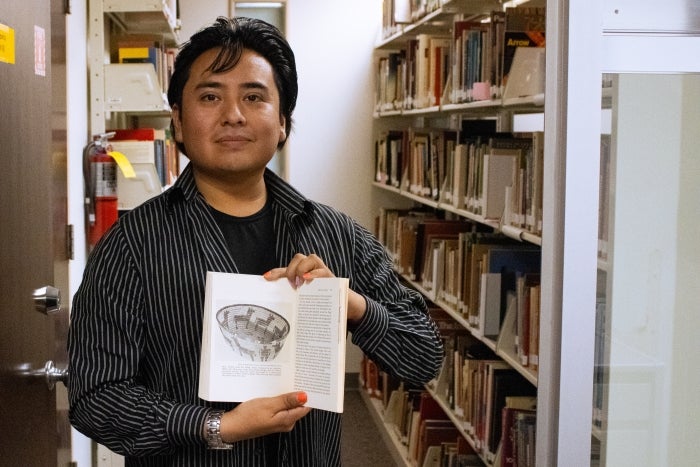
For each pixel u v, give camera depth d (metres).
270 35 1.43
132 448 1.29
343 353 1.27
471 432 3.33
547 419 1.92
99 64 3.30
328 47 5.79
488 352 3.49
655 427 2.02
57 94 2.63
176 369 1.37
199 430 1.27
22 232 1.82
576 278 1.87
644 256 1.98
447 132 4.14
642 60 1.85
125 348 1.34
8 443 1.69
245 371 1.29
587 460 1.91
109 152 3.19
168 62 4.12
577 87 1.83
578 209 1.86
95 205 3.15
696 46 1.86
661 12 1.85
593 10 1.82
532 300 2.75
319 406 1.27
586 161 1.85
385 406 4.90
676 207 1.97
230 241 1.44
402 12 4.65
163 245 1.38
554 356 1.91
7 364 1.69
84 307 1.36
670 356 2.01
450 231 4.34
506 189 3.02
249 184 1.46
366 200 5.91
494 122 3.93
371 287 1.57
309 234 1.49
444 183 4.00
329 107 5.83
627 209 1.96
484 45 3.38
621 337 2.00
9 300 1.71
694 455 2.04
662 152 1.94
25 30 1.87
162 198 1.43
